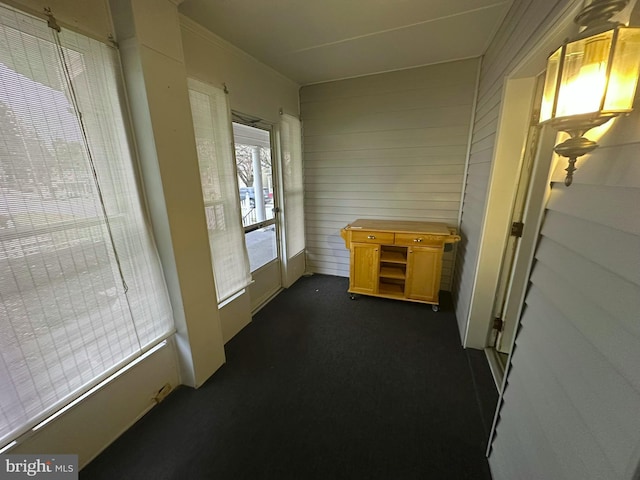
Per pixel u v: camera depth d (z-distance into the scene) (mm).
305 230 3662
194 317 1714
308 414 1584
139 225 1453
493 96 1954
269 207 3068
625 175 603
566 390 743
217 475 1271
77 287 1215
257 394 1733
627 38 593
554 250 913
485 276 1974
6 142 982
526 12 1381
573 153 754
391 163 3043
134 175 1412
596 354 647
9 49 968
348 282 3465
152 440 1436
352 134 3115
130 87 1318
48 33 1059
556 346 823
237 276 2293
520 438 991
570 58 680
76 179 1188
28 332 1072
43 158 1081
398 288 2969
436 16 1791
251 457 1348
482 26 1912
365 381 1828
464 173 2805
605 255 641
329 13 1733
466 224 2576
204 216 1721
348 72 2803
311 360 2039
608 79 617
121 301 1396
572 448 684
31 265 1069
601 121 676
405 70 2758
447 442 1405
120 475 1274
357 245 2852
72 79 1145
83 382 1263
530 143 1688
